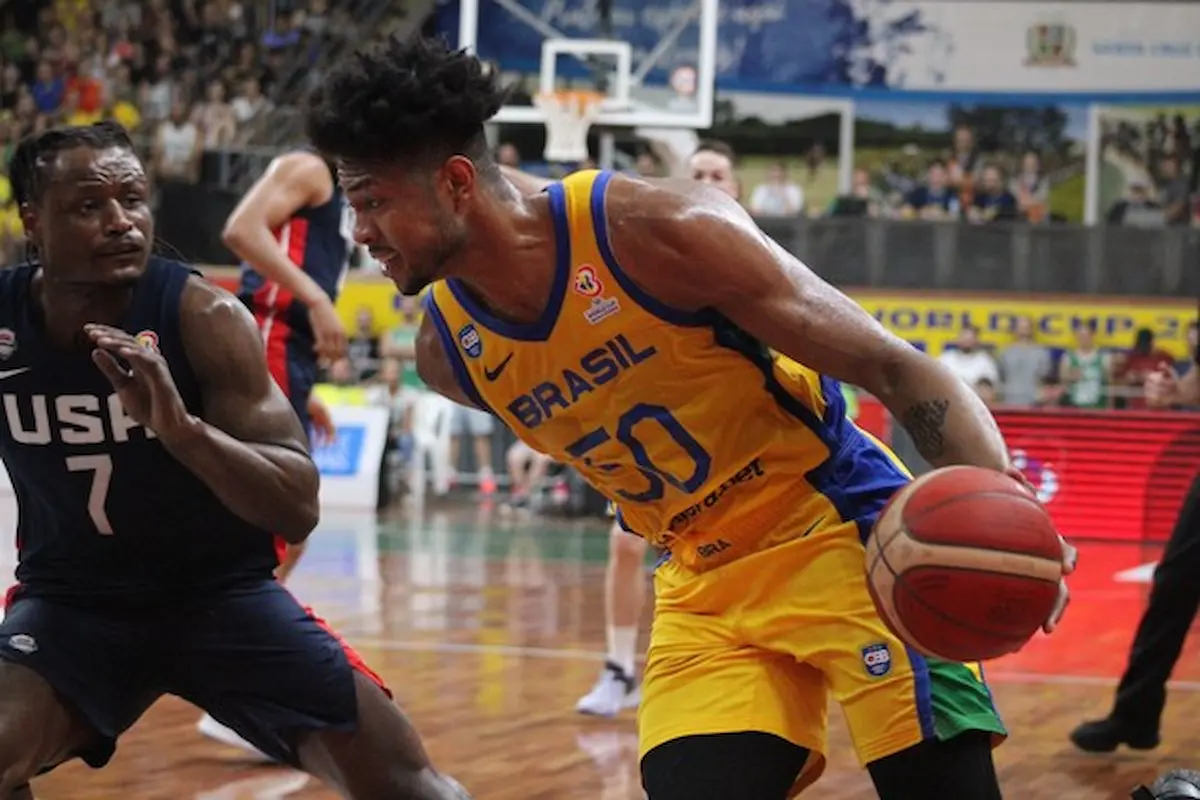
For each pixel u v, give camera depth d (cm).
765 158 2488
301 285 597
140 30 2377
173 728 640
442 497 1900
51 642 349
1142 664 594
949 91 2442
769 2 2467
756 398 304
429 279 288
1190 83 2377
